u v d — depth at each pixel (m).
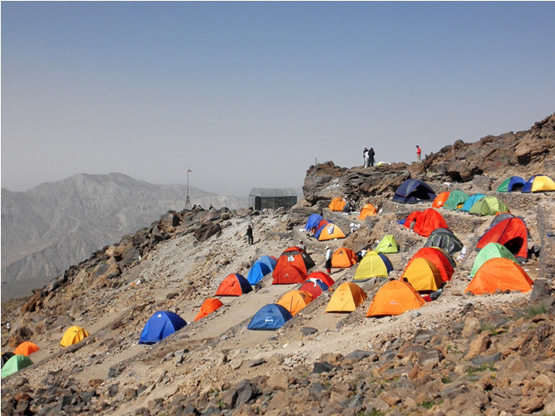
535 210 34.19
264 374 17.33
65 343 41.56
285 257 37.50
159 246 68.38
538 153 46.19
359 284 27.64
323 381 14.84
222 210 72.81
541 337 12.28
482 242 26.12
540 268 19.84
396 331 17.39
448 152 57.12
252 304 33.50
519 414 9.72
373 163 61.81
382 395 12.50
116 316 48.44
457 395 11.03
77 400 22.58
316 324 23.22
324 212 54.53
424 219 35.97
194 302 41.44
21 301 86.75
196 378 18.94
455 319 17.00
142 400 19.83
